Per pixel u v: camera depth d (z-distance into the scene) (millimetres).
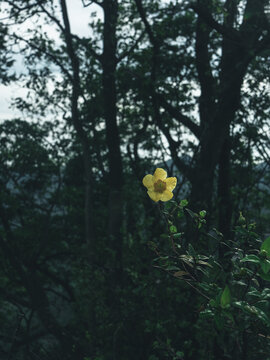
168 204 2311
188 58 10359
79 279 8695
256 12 8406
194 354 7105
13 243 13414
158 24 9836
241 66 8969
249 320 2096
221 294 1907
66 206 15281
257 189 10336
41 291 12672
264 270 1833
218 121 9406
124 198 11094
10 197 13812
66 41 11906
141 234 8266
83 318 9562
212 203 10250
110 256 9750
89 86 12523
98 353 7832
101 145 14750
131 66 11016
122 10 11078
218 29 8711
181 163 9539
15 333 4707
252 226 2354
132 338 7895
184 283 6680
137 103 11797
